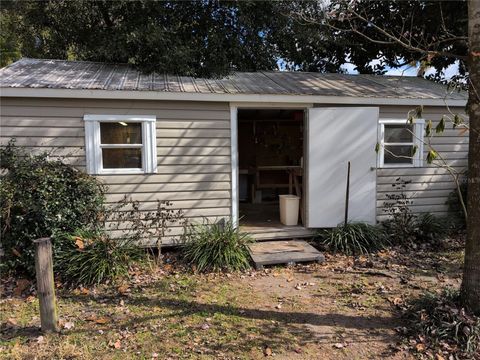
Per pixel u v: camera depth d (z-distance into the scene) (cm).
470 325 345
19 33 1336
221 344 363
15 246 544
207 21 986
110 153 627
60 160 594
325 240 676
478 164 347
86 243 548
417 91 776
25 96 573
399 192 750
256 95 652
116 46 834
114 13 981
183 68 803
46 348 361
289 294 486
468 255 364
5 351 356
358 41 1126
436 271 567
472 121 349
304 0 981
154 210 641
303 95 673
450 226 751
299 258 602
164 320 415
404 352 343
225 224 664
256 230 703
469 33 345
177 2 974
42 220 538
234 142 666
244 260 585
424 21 949
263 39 1059
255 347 357
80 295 491
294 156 1095
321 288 505
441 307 373
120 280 533
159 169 641
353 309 437
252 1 939
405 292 484
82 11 1112
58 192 550
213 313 430
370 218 719
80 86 594
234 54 976
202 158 657
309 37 1027
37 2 1135
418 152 753
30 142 593
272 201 1071
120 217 622
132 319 418
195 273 563
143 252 618
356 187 708
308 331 387
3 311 450
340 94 699
